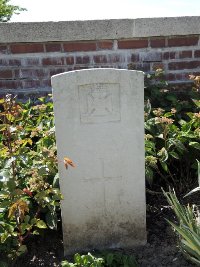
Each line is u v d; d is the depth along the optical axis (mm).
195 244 2023
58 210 2631
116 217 2422
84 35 3432
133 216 2428
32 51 3510
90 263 2182
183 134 2941
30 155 2660
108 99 2197
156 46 3557
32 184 2240
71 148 2252
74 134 2230
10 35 3418
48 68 3566
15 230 2385
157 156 2932
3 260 2285
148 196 2969
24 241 2494
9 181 2172
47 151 2357
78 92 2164
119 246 2484
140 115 2234
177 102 3414
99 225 2428
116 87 2184
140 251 2436
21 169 2523
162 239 2523
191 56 3613
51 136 2814
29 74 3586
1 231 2217
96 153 2279
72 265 2158
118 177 2340
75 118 2203
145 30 3451
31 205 2475
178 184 3061
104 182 2342
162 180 3107
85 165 2293
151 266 2293
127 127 2252
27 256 2404
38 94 3641
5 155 2322
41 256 2412
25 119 3135
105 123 2234
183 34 3508
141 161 2320
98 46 3514
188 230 2080
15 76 3590
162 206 2855
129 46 3535
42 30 3412
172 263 2305
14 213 2197
